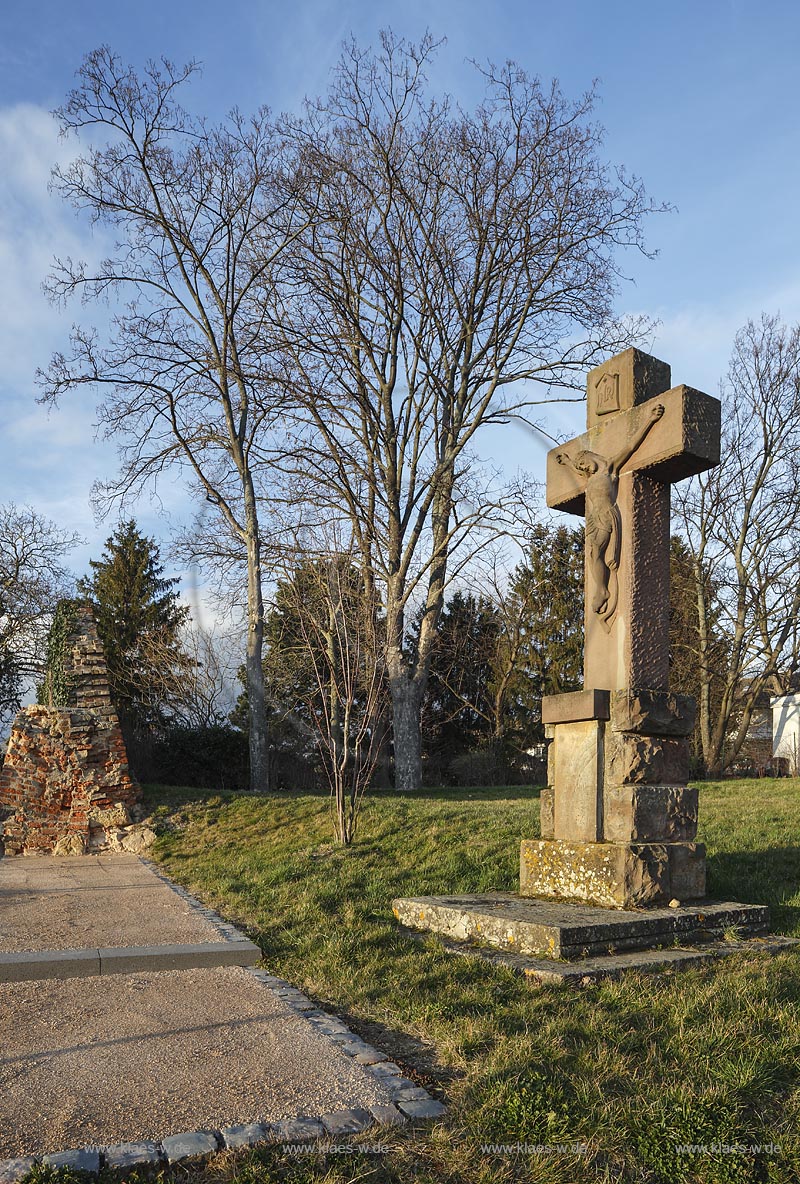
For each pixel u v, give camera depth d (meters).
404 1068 4.67
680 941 7.05
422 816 13.97
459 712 38.88
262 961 7.14
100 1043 4.95
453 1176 3.57
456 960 6.73
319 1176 3.51
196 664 33.59
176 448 23.66
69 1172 3.41
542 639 39.91
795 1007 5.30
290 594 20.91
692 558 35.44
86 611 18.44
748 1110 4.07
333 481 23.70
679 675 36.84
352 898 9.55
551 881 8.27
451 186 22.91
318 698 28.77
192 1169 3.55
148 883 11.75
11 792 16.00
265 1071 4.52
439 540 24.92
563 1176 3.56
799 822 12.38
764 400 33.25
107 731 16.64
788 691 38.94
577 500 8.98
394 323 24.52
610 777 7.96
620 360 8.66
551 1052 4.66
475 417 24.56
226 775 24.05
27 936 7.89
